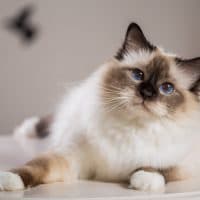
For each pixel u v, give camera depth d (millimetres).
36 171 851
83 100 959
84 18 1733
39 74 1749
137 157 900
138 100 889
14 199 781
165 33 1657
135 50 947
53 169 878
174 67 921
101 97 922
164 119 894
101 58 1734
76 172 921
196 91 924
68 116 999
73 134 938
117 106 903
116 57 952
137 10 1690
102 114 915
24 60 1745
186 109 908
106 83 924
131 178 874
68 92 1067
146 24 1676
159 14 1662
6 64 1746
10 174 823
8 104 1755
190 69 919
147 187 850
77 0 1731
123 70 922
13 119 1762
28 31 1740
